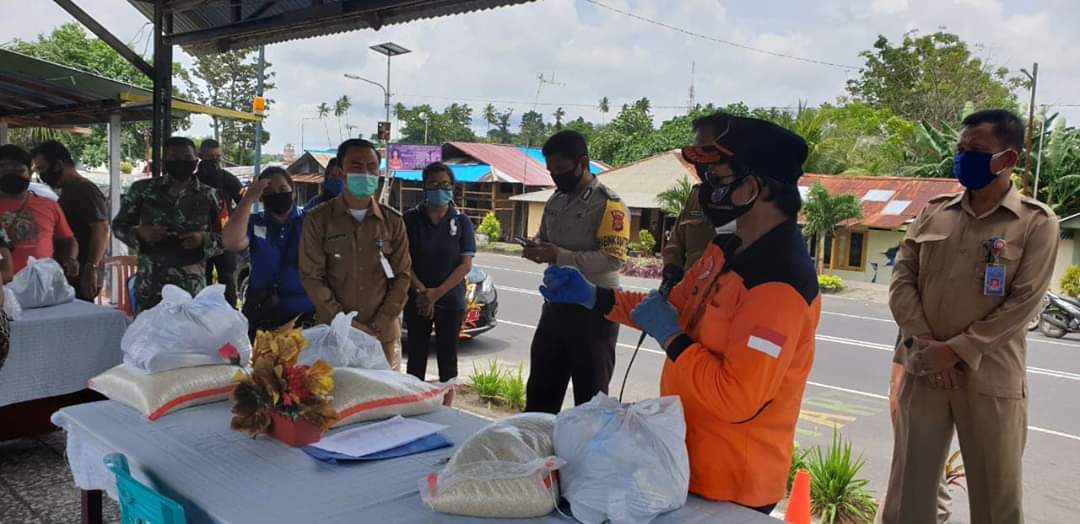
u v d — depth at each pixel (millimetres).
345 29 4738
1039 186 18984
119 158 7582
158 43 5309
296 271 3959
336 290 3553
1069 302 10906
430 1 4090
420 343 4215
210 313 2629
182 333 2525
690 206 3324
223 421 2291
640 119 41688
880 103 32312
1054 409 6559
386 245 3592
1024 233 2482
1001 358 2512
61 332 3691
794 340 1617
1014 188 2580
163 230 4230
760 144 1665
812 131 24609
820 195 17453
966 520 3756
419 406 2348
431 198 4074
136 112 7305
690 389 1690
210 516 1663
